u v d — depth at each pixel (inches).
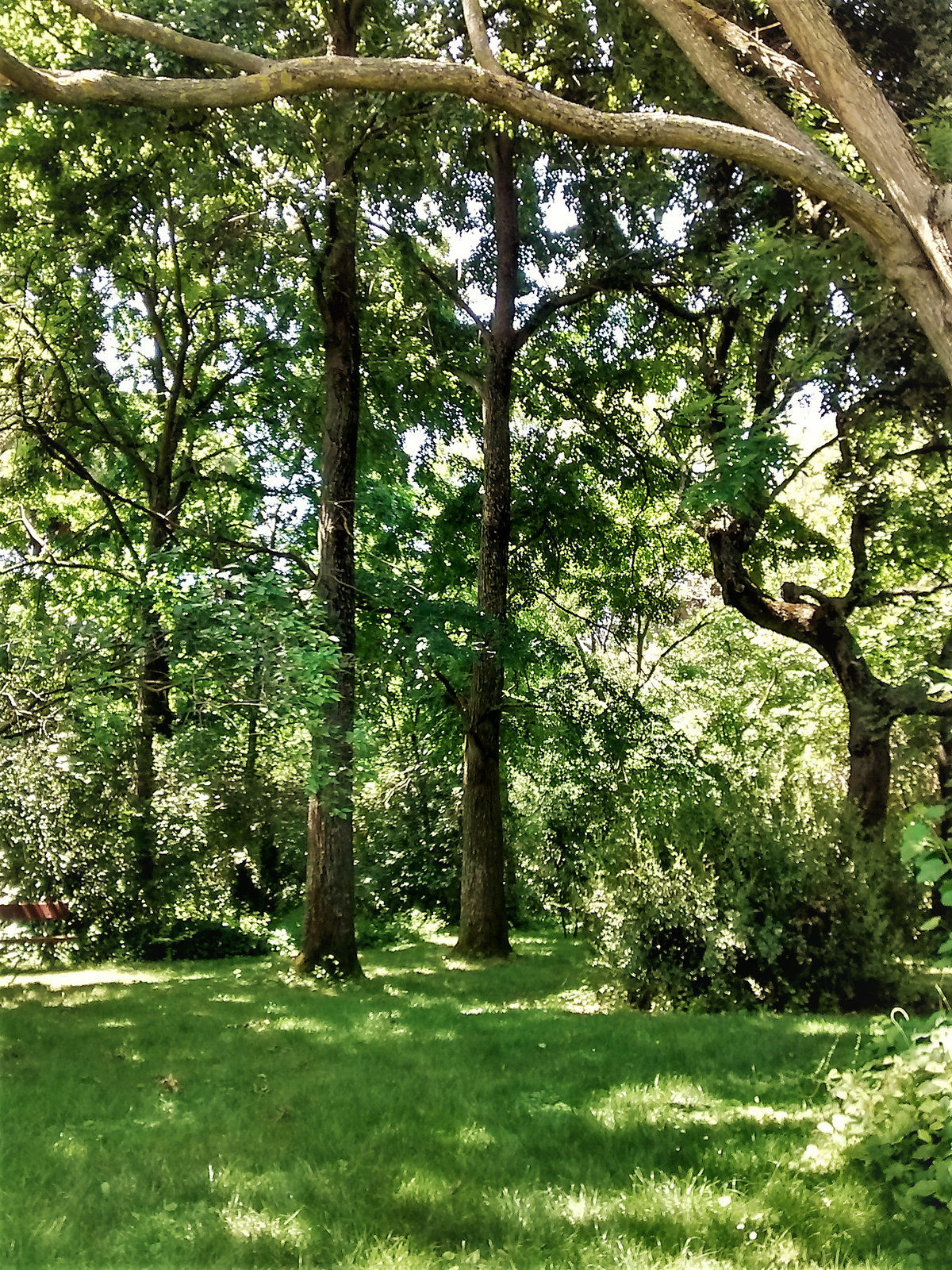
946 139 345.7
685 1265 145.7
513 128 471.2
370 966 650.2
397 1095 254.2
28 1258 148.2
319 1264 148.7
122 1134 217.5
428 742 879.1
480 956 686.5
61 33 514.6
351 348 605.9
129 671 449.7
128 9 444.8
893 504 602.5
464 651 627.8
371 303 738.8
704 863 443.5
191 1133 217.9
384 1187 182.2
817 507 840.9
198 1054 312.0
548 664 696.4
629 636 1043.9
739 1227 157.8
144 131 463.8
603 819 763.4
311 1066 294.2
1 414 651.5
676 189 605.6
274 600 466.0
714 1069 284.0
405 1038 344.8
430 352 768.3
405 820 950.4
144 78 337.4
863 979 417.4
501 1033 355.3
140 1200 174.9
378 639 669.9
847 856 435.8
